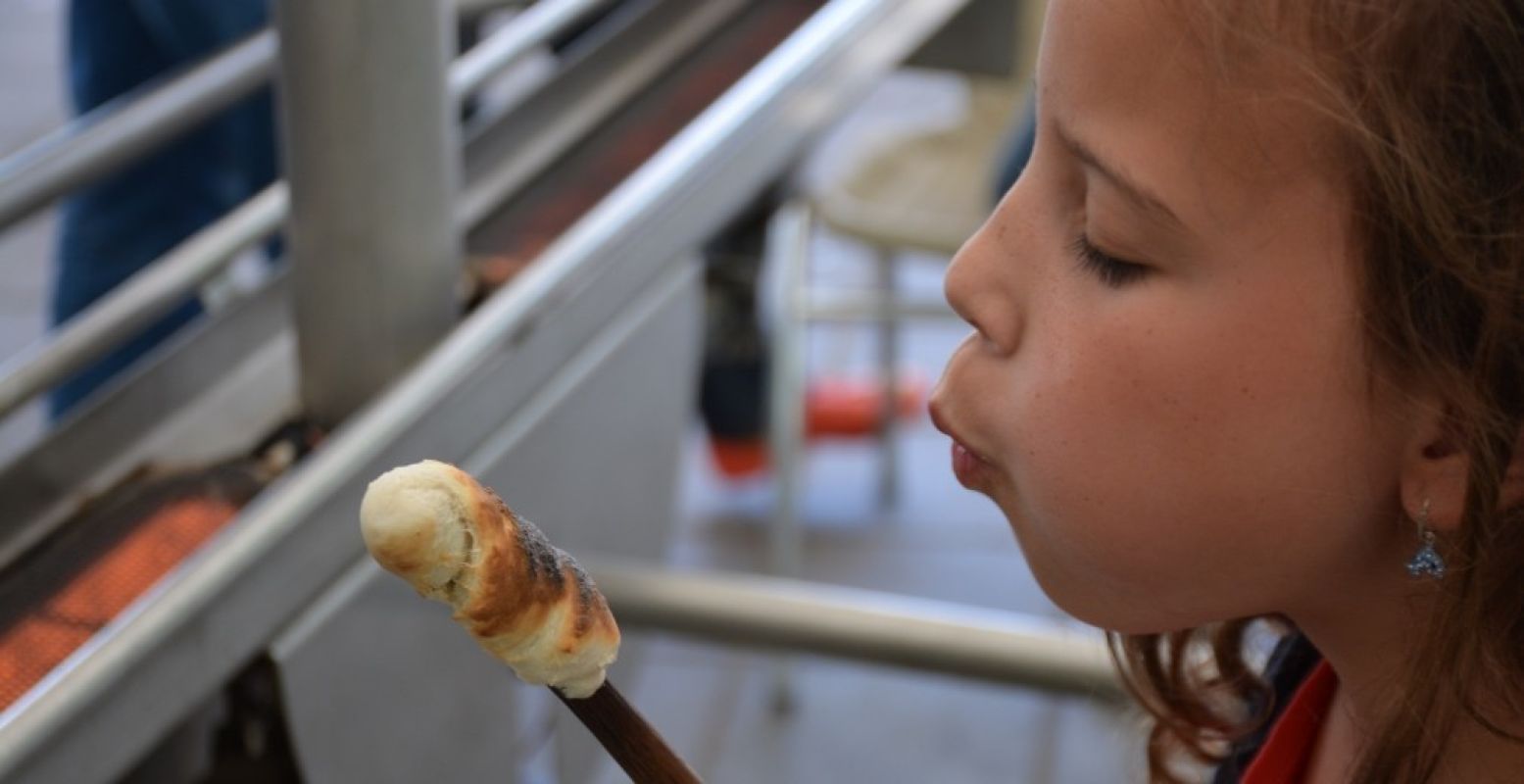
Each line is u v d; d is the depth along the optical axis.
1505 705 0.66
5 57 3.75
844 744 2.35
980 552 2.73
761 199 2.37
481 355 1.16
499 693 1.31
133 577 1.12
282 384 1.31
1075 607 0.69
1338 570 0.66
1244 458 0.64
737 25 1.98
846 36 1.67
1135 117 0.62
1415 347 0.61
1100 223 0.63
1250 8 0.60
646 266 1.38
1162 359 0.63
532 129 1.76
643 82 1.85
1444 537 0.64
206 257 1.33
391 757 1.18
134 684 0.96
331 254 1.18
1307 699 0.75
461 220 1.42
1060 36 0.63
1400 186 0.60
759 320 2.63
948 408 0.68
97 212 1.97
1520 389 0.61
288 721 1.06
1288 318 0.62
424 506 0.57
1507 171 0.60
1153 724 0.86
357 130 1.14
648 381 1.44
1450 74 0.59
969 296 0.67
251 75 1.36
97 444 1.24
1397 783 0.66
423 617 1.18
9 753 0.90
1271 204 0.61
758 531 2.78
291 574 1.04
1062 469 0.65
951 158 2.58
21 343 2.83
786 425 2.35
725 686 2.45
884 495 2.85
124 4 1.95
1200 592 0.66
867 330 3.31
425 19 1.14
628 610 1.26
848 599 1.26
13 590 1.10
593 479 1.38
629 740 0.62
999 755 2.34
